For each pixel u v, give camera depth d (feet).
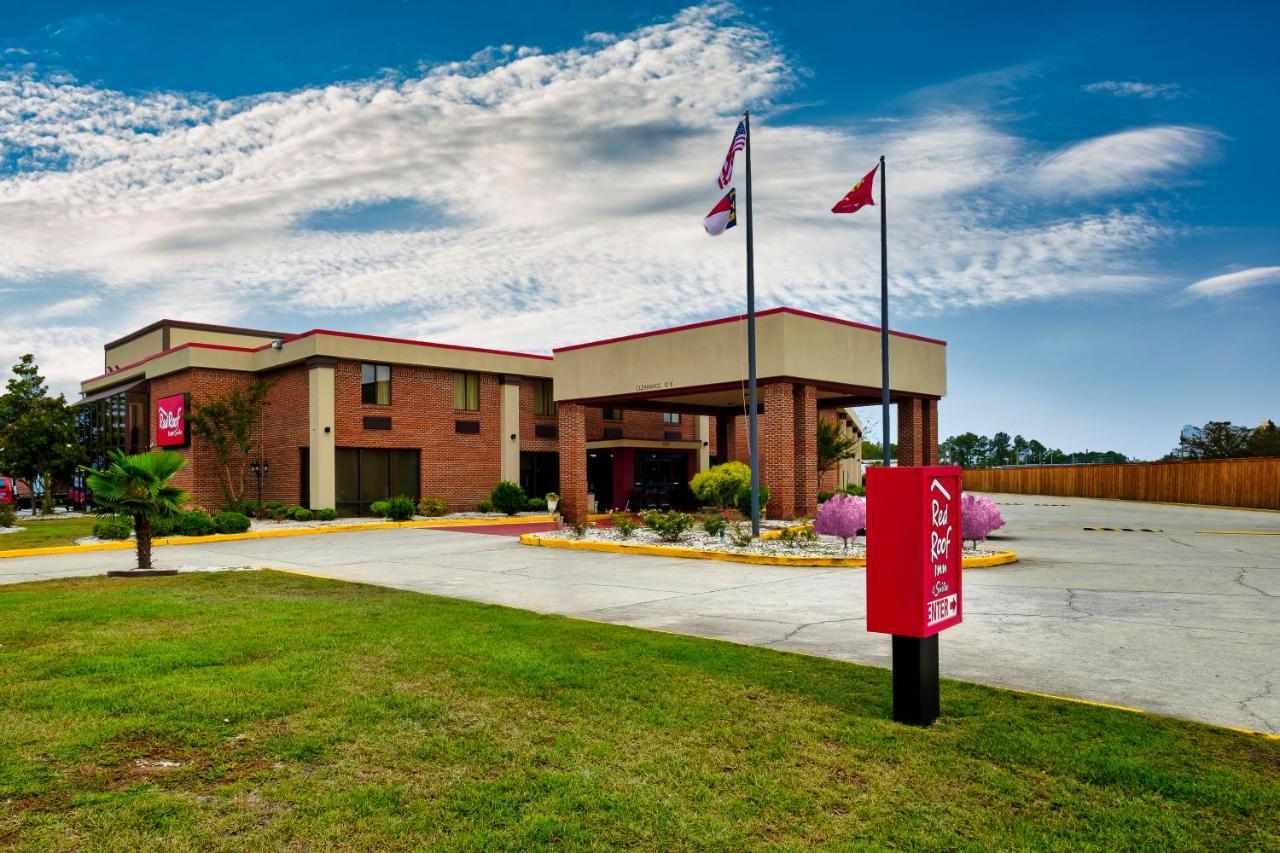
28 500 155.43
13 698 20.63
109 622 31.45
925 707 18.85
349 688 21.67
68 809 14.43
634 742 17.85
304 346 100.63
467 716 19.47
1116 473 142.61
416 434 108.99
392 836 13.61
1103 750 17.16
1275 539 66.39
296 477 104.01
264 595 39.58
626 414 122.01
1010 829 13.94
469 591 42.55
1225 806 14.64
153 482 49.47
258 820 14.12
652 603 37.45
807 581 43.80
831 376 80.07
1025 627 30.22
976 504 54.80
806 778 15.99
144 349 137.69
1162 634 28.94
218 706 19.93
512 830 13.83
